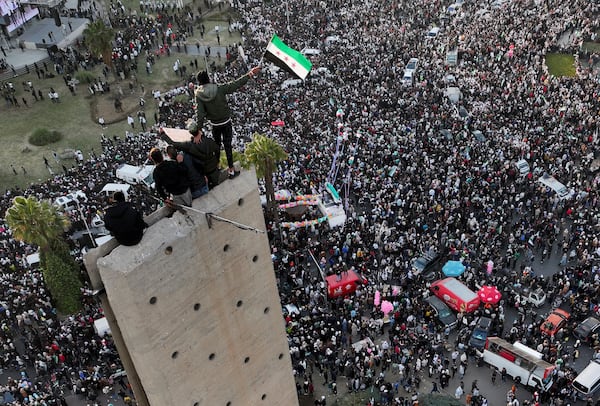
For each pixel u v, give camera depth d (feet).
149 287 58.95
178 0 427.74
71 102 330.95
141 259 57.00
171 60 366.22
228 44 380.37
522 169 221.87
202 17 419.33
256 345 79.00
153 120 309.83
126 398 149.59
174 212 60.34
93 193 237.66
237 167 65.36
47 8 425.69
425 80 300.61
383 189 216.74
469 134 250.57
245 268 70.33
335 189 222.07
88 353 162.30
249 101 289.53
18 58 372.79
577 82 289.33
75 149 291.17
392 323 169.89
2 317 179.11
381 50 336.29
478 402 146.00
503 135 247.29
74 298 177.68
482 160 230.27
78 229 217.15
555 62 329.11
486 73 302.45
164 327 63.16
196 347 69.00
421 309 172.86
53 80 351.87
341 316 171.12
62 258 178.50
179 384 69.21
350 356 161.89
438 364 154.61
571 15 361.92
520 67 305.32
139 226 56.34
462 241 191.72
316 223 204.64
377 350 161.07
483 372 158.51
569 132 246.47
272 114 276.00
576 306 169.27
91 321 174.50
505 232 198.18
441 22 371.15
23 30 396.57
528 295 174.50
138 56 372.79
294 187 226.17
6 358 167.84
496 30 348.38
